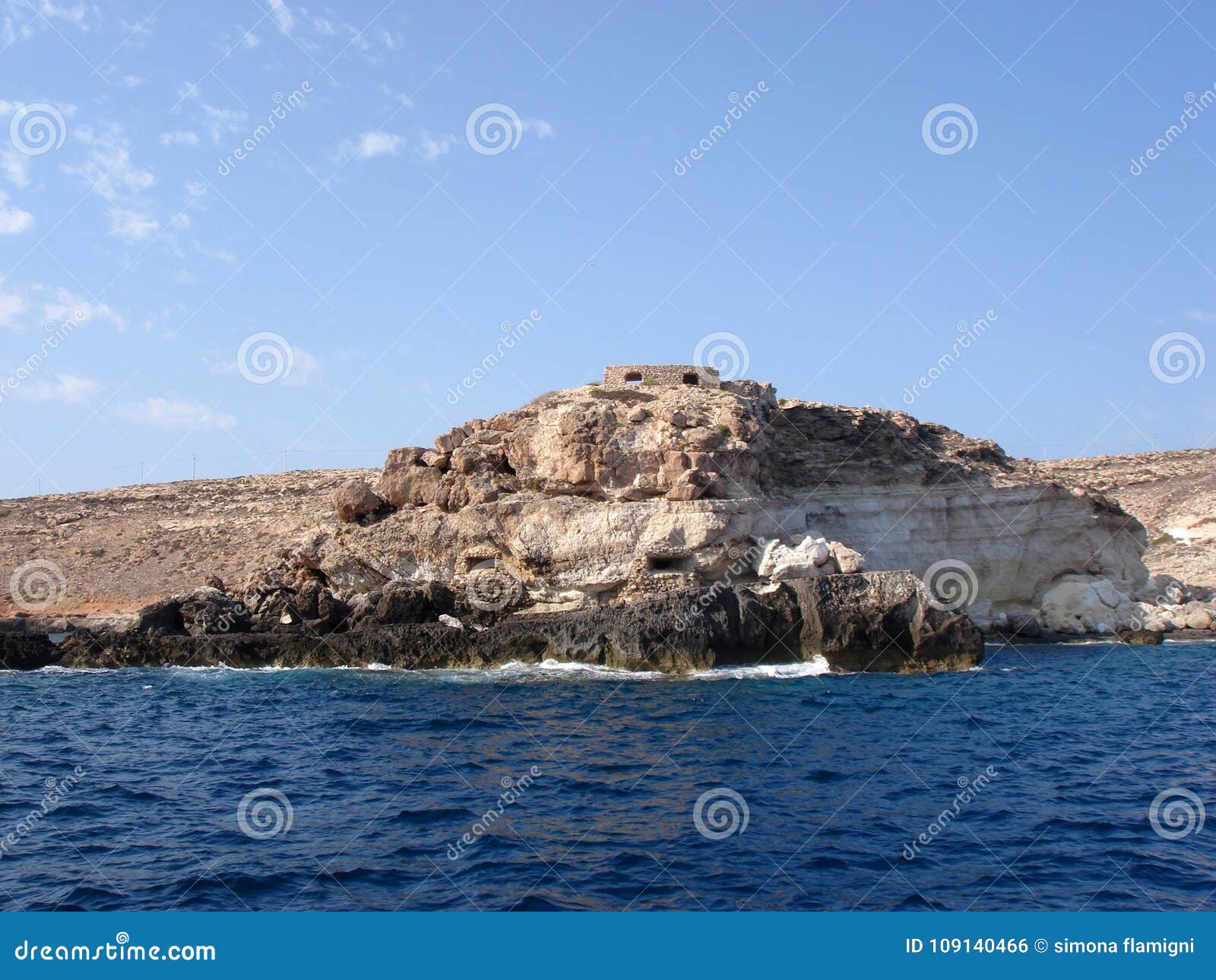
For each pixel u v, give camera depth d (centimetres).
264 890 1859
